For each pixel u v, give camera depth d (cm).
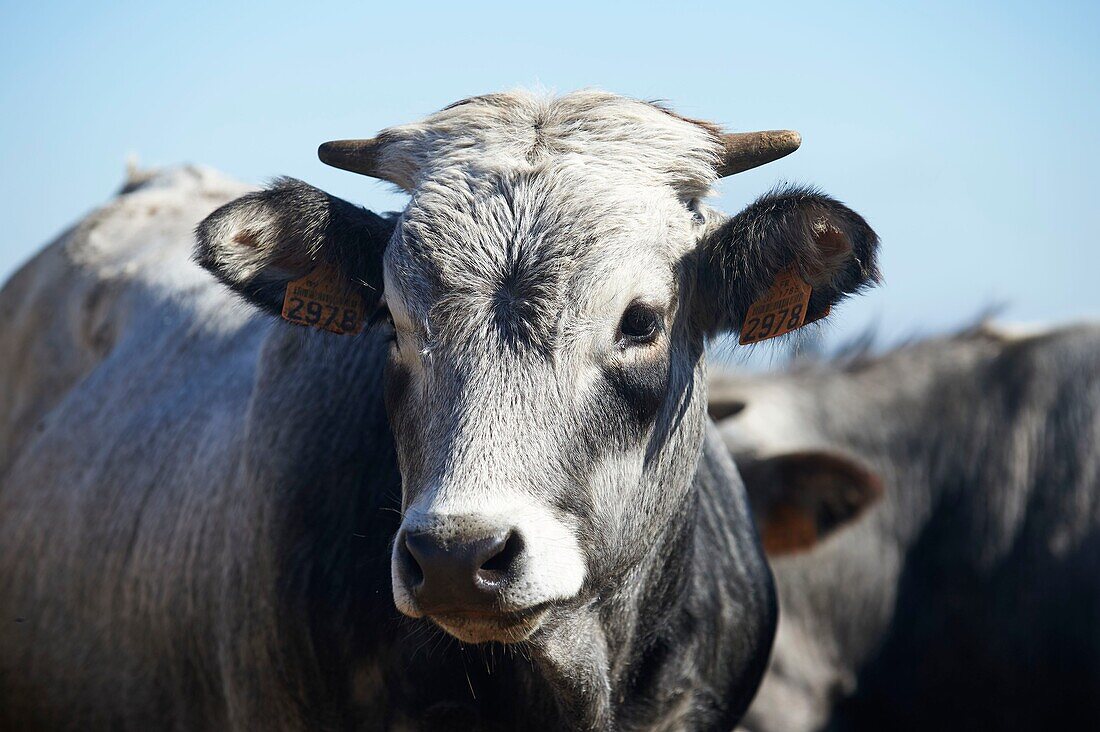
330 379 552
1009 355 1037
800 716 956
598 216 477
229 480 578
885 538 1009
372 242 520
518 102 525
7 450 822
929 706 991
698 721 582
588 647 504
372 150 542
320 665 513
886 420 1034
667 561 542
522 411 442
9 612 711
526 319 454
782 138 531
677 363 510
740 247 508
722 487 625
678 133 520
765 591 627
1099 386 1002
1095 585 959
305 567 518
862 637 997
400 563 427
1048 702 968
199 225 499
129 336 748
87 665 649
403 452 471
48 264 852
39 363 825
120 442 685
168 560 604
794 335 527
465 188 486
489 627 428
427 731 510
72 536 680
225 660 555
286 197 504
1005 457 1005
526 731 515
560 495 443
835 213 477
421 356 462
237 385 632
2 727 716
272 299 524
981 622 984
